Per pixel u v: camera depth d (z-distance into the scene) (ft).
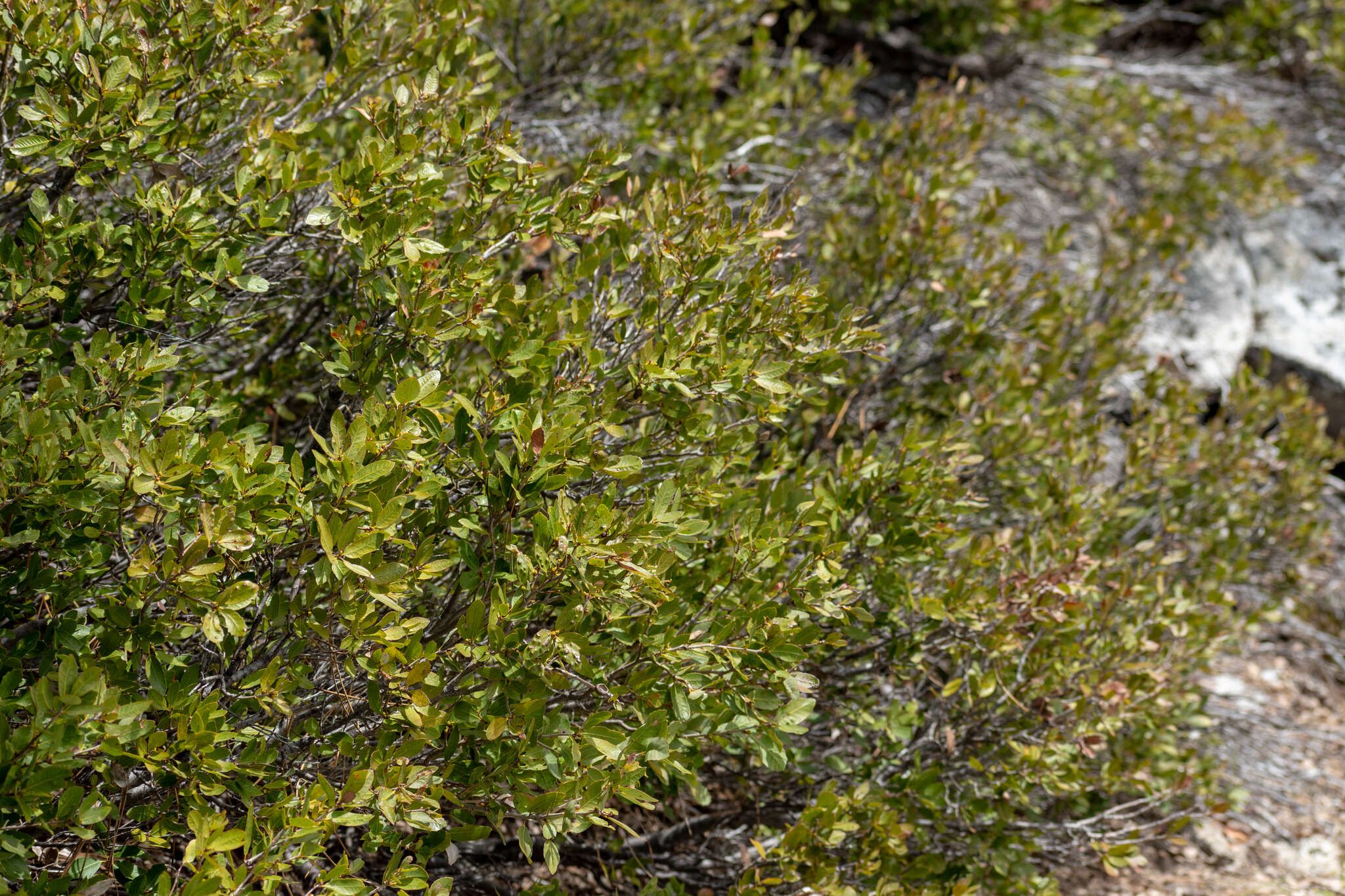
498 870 9.69
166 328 7.52
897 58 23.27
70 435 5.86
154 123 7.00
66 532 5.97
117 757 5.68
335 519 5.61
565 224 8.01
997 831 10.21
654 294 8.49
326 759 6.70
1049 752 10.19
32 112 6.67
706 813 10.85
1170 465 14.28
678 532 6.52
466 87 8.72
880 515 9.05
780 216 9.01
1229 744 15.81
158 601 6.23
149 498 6.17
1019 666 10.31
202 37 7.46
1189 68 27.50
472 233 7.79
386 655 5.96
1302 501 16.24
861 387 12.64
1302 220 25.27
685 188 8.99
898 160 14.61
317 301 9.61
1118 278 16.34
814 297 8.30
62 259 6.88
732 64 18.84
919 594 10.21
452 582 7.29
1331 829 14.79
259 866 5.46
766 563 7.84
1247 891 13.15
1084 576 10.20
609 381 7.45
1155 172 22.94
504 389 7.17
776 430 11.61
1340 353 23.47
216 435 5.98
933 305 12.94
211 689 6.56
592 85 14.57
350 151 9.93
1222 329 22.38
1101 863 12.95
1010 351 13.12
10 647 6.86
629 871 9.63
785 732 7.24
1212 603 12.85
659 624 6.92
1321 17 27.61
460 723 6.38
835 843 8.36
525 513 6.57
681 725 6.86
